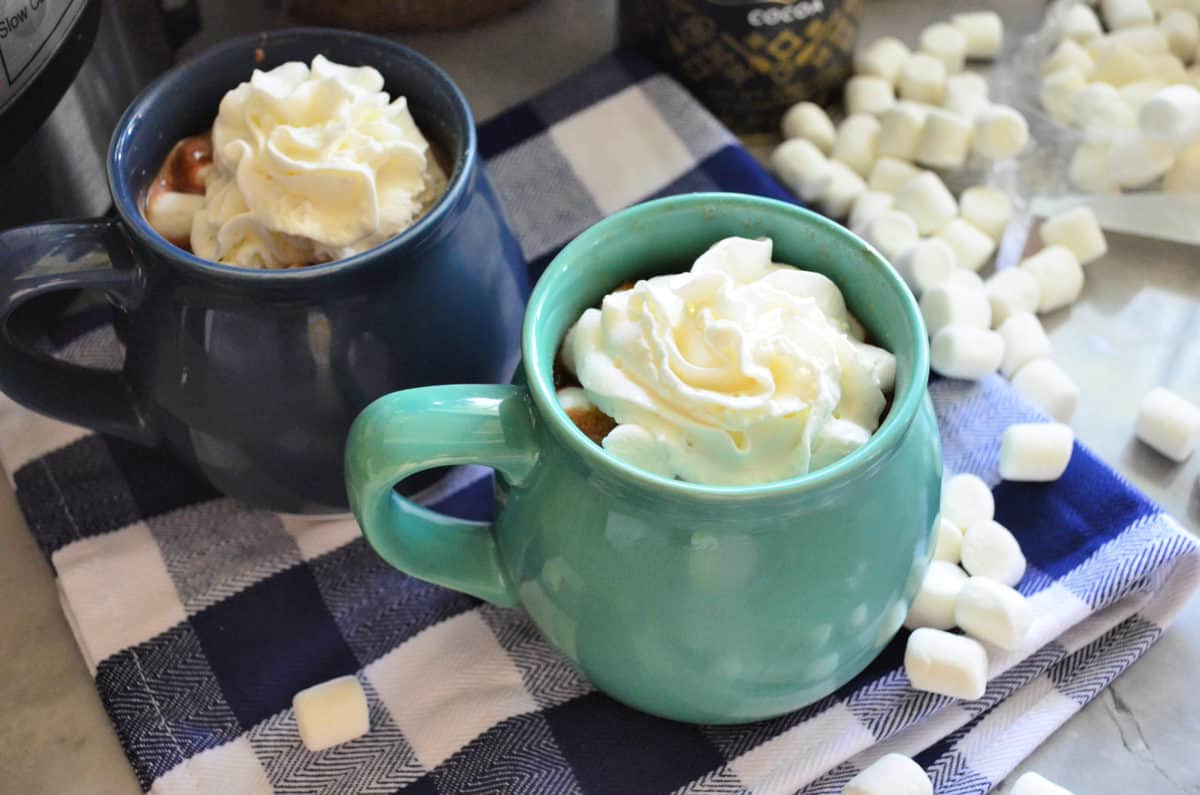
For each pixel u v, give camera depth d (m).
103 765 0.39
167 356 0.38
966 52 0.54
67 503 0.43
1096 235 0.48
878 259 0.35
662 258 0.37
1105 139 0.49
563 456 0.33
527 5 0.56
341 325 0.37
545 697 0.39
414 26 0.54
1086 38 0.52
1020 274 0.47
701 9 0.49
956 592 0.39
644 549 0.33
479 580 0.37
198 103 0.40
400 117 0.39
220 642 0.40
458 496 0.43
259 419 0.38
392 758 0.38
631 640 0.35
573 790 0.38
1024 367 0.45
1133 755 0.39
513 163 0.50
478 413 0.34
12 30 0.40
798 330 0.33
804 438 0.32
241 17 0.55
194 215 0.39
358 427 0.34
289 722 0.39
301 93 0.38
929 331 0.46
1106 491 0.41
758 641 0.34
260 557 0.42
